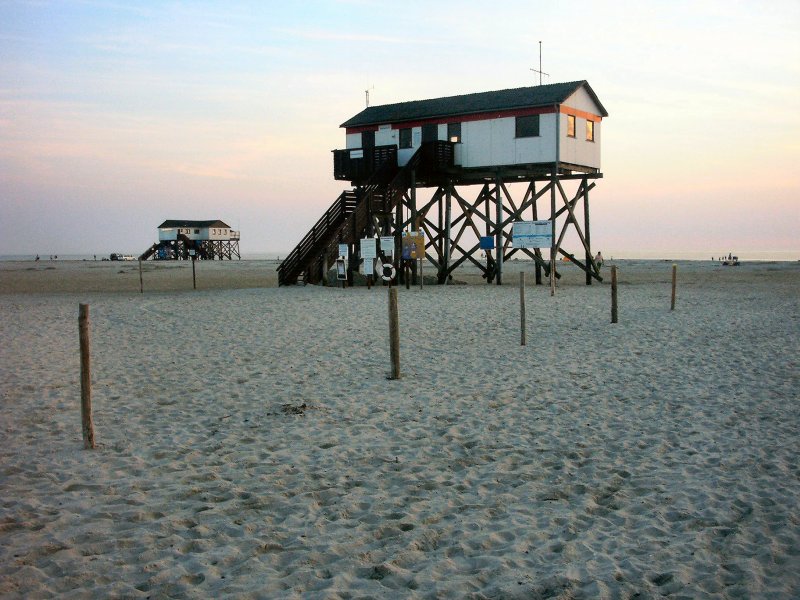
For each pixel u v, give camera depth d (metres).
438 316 20.83
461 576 5.33
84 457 8.14
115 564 5.43
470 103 35.66
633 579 5.26
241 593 5.00
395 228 36.59
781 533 5.98
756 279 42.06
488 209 39.28
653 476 7.50
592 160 36.03
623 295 28.02
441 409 10.37
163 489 7.11
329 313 21.75
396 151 36.03
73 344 16.38
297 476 7.56
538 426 9.45
